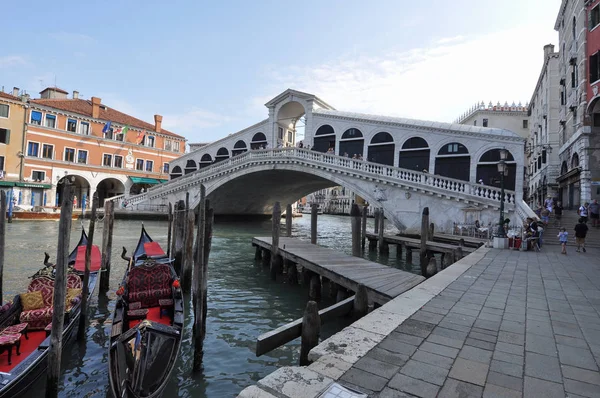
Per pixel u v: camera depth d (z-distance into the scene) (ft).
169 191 105.19
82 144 115.75
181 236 39.55
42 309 18.92
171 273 26.08
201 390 16.74
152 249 39.47
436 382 9.59
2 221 22.76
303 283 36.86
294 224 134.21
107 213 31.12
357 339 12.42
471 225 58.13
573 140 65.26
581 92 61.00
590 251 39.83
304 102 93.86
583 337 13.24
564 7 73.61
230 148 114.42
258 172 88.53
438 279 23.29
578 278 24.66
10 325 17.57
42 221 89.81
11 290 30.30
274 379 9.46
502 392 9.17
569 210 67.82
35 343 17.10
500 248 42.11
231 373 18.35
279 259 40.34
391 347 11.82
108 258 30.96
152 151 135.74
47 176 107.76
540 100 108.78
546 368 10.62
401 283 25.16
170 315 21.48
